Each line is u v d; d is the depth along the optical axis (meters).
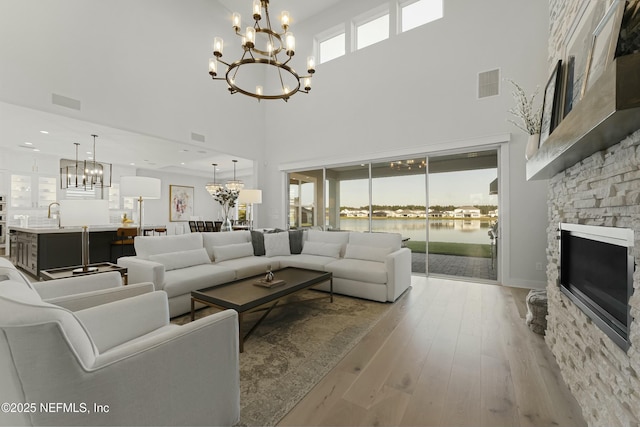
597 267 1.39
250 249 4.32
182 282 2.84
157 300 1.62
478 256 4.34
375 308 3.08
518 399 1.57
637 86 0.76
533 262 3.84
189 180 10.48
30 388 0.79
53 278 2.48
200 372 1.19
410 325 2.60
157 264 2.76
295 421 1.40
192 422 1.17
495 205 4.21
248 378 1.77
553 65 2.36
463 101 4.34
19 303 0.81
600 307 1.33
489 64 4.15
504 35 4.06
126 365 0.97
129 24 4.27
